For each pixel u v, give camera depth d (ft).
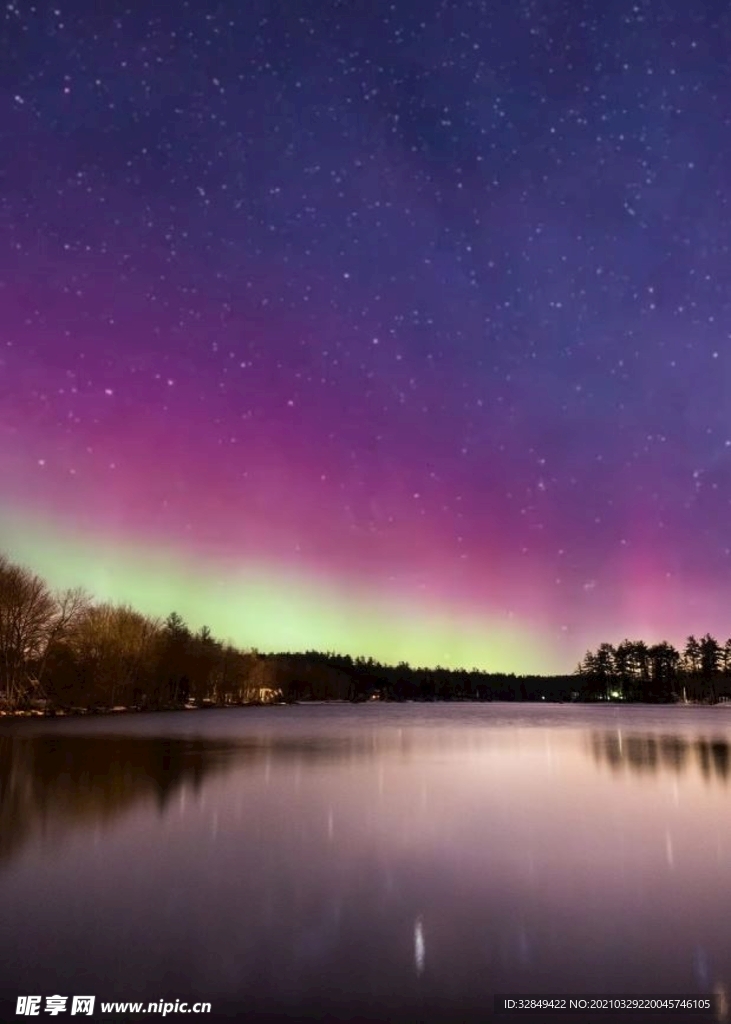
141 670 277.23
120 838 40.14
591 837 41.24
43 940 24.23
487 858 36.04
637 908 27.99
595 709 395.96
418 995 20.31
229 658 407.23
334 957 22.98
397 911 27.53
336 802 53.11
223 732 141.90
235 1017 19.04
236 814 47.75
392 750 101.96
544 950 23.62
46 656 225.97
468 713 317.01
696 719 242.37
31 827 43.01
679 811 50.19
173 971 21.80
